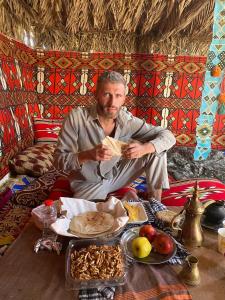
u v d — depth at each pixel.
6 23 2.56
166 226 1.28
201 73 3.13
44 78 3.18
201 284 0.96
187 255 1.10
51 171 2.36
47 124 3.11
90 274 0.96
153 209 1.46
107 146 1.53
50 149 2.65
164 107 3.21
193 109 3.21
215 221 1.28
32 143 2.96
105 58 3.15
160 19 2.79
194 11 2.53
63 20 2.86
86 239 1.13
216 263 1.07
